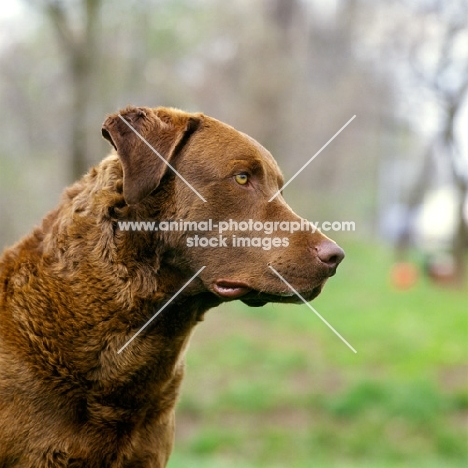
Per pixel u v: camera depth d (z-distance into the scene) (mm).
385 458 10633
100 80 17516
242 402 12914
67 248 4117
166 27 18953
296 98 33531
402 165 52969
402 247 35188
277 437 11328
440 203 41938
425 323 19062
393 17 28641
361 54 34719
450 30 23469
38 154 26172
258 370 15000
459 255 26703
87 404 3998
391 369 14727
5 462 3904
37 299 4039
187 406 12844
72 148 17188
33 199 28094
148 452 4203
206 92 29094
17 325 4004
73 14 17281
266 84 30078
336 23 35438
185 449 11008
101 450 4035
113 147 4426
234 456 10688
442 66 24062
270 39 30891
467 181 26062
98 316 4000
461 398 12656
